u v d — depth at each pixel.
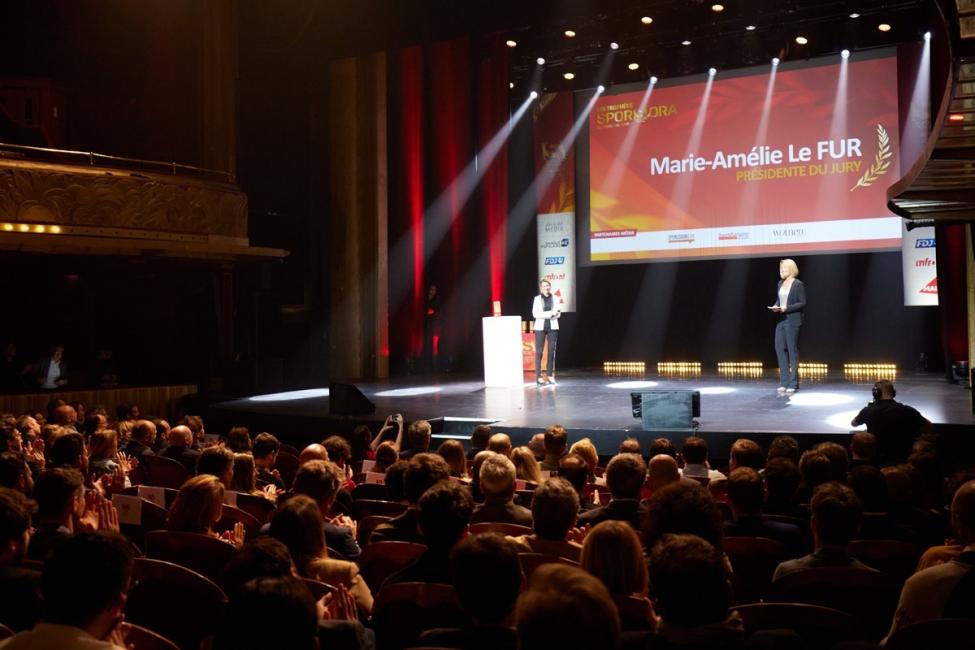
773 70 14.55
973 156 6.08
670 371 15.96
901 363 15.34
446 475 3.85
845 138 14.12
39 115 15.72
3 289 14.09
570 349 17.75
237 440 6.43
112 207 12.77
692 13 13.44
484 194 16.58
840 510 3.02
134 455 6.60
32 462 4.95
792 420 8.87
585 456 5.66
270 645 1.70
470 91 16.50
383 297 16.33
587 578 1.51
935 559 3.04
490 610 2.03
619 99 15.66
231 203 14.35
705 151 15.09
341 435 10.20
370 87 16.20
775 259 16.39
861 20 13.53
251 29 15.55
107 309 15.09
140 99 16.16
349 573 2.99
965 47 4.50
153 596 2.95
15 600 2.66
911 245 13.77
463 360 17.34
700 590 1.95
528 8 12.23
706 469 5.74
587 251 16.02
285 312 16.72
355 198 16.31
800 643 2.01
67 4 15.66
